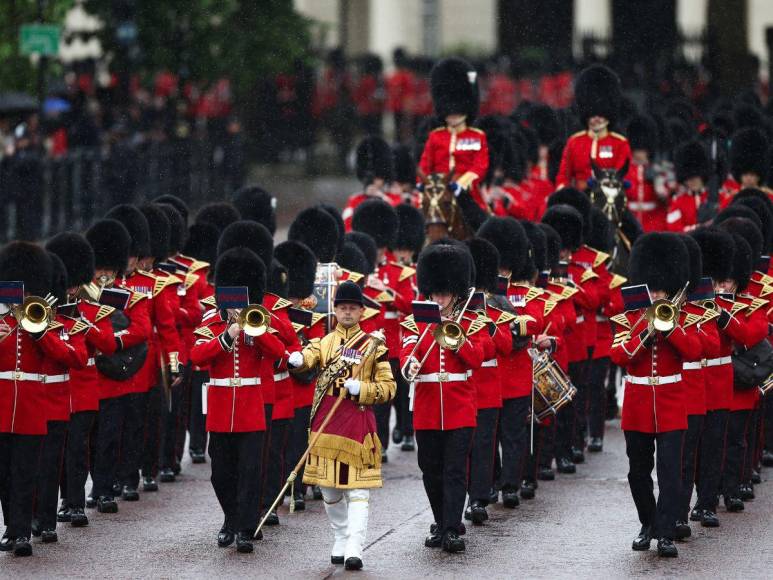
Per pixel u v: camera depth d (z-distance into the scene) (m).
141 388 55.25
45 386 48.38
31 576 45.59
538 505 54.25
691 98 145.38
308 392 54.22
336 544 47.00
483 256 53.91
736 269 53.47
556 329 55.72
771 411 59.88
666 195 85.25
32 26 98.69
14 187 102.00
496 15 194.25
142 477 58.69
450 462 48.25
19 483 47.91
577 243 63.31
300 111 151.00
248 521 48.38
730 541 49.25
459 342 47.09
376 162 77.75
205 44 129.25
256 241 54.44
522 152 87.50
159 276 56.41
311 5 178.88
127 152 115.12
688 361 48.41
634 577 45.19
